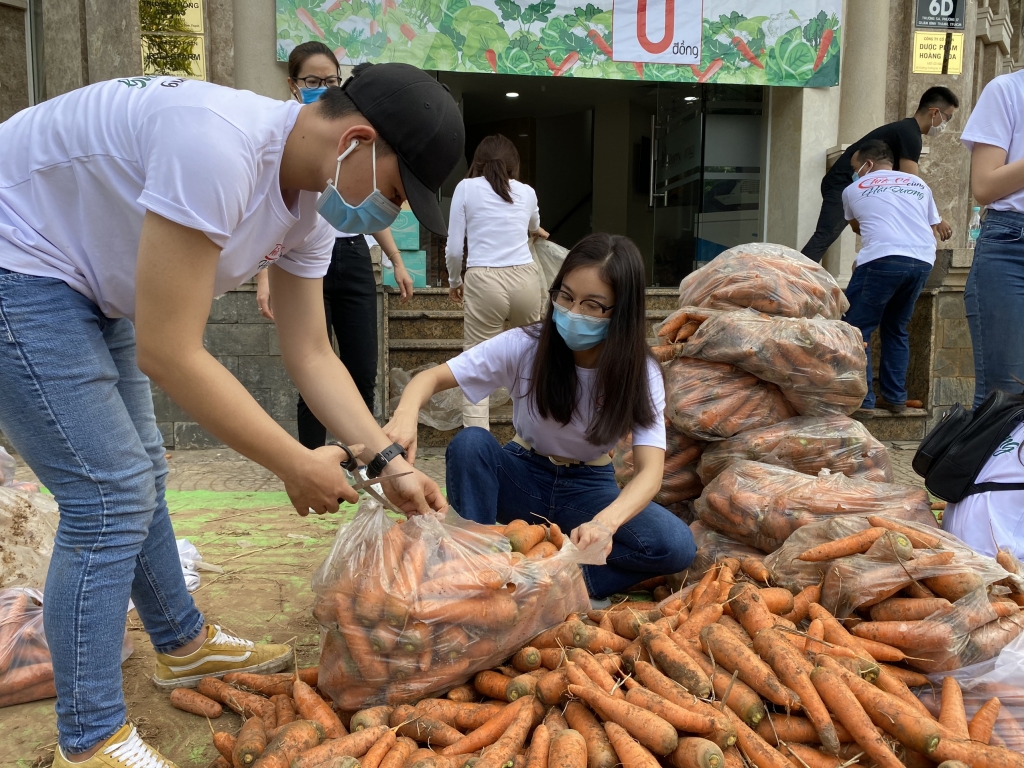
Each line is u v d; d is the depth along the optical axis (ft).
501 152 14.23
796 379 9.17
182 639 6.59
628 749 4.88
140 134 4.58
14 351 4.69
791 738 5.41
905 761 5.24
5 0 20.29
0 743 5.99
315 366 6.40
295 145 4.91
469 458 8.08
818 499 8.20
